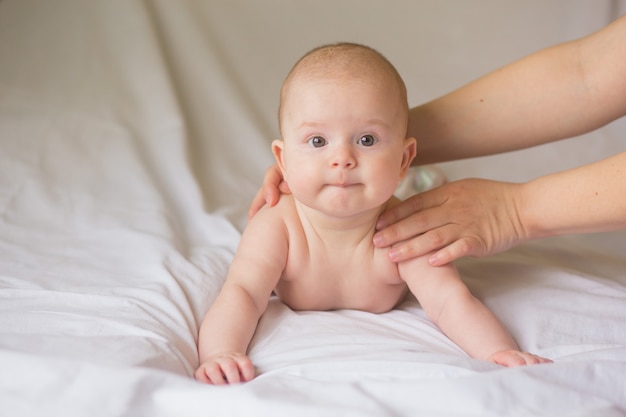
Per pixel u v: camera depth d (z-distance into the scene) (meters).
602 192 1.08
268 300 1.16
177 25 2.16
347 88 1.02
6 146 1.66
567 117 1.25
